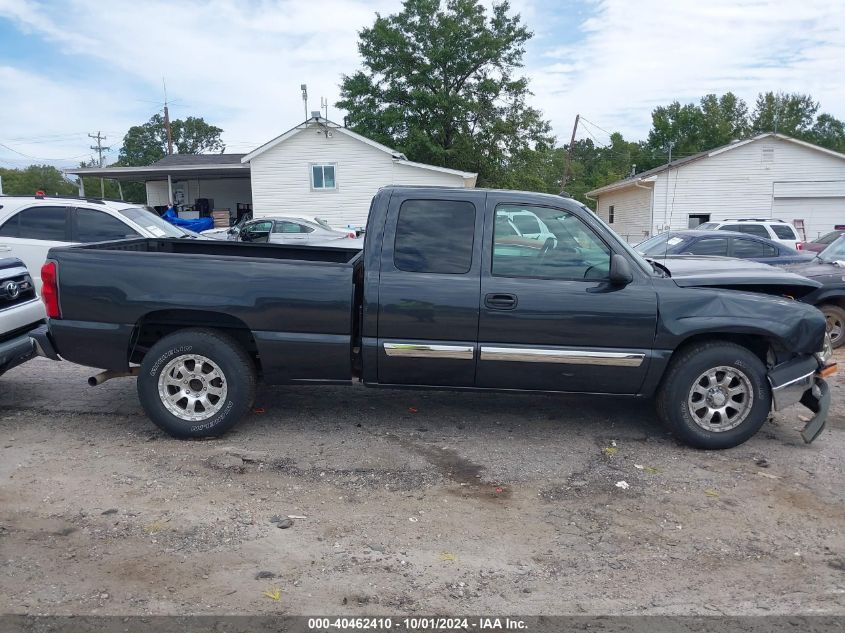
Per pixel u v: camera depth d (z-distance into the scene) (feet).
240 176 106.11
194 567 11.76
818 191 98.07
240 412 17.29
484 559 12.20
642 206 105.81
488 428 18.62
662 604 10.96
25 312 20.15
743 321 16.35
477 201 16.74
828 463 16.58
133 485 14.88
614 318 16.34
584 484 15.26
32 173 241.55
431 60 119.03
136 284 16.80
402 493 14.71
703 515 13.94
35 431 18.10
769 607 10.94
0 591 10.95
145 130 242.99
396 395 21.30
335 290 16.58
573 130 148.05
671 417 17.04
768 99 225.56
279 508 13.94
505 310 16.31
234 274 16.74
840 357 28.55
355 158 92.79
